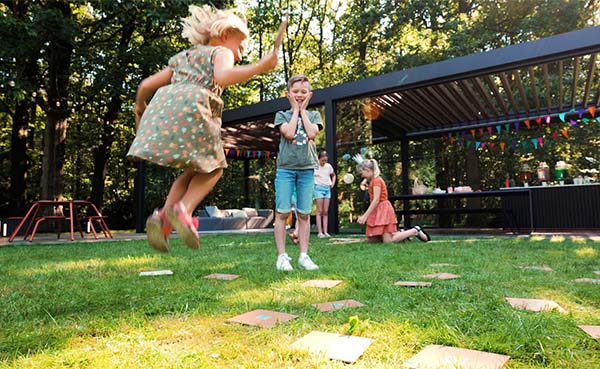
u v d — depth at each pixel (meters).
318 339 1.31
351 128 7.78
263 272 2.80
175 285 2.35
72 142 15.69
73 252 4.55
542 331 1.35
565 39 5.40
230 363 1.15
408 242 5.14
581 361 1.12
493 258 3.31
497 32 12.27
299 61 18.50
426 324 1.44
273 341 1.31
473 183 10.77
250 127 10.39
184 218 1.44
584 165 11.58
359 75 14.30
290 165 3.06
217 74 1.50
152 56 10.12
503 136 10.97
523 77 9.53
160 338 1.38
